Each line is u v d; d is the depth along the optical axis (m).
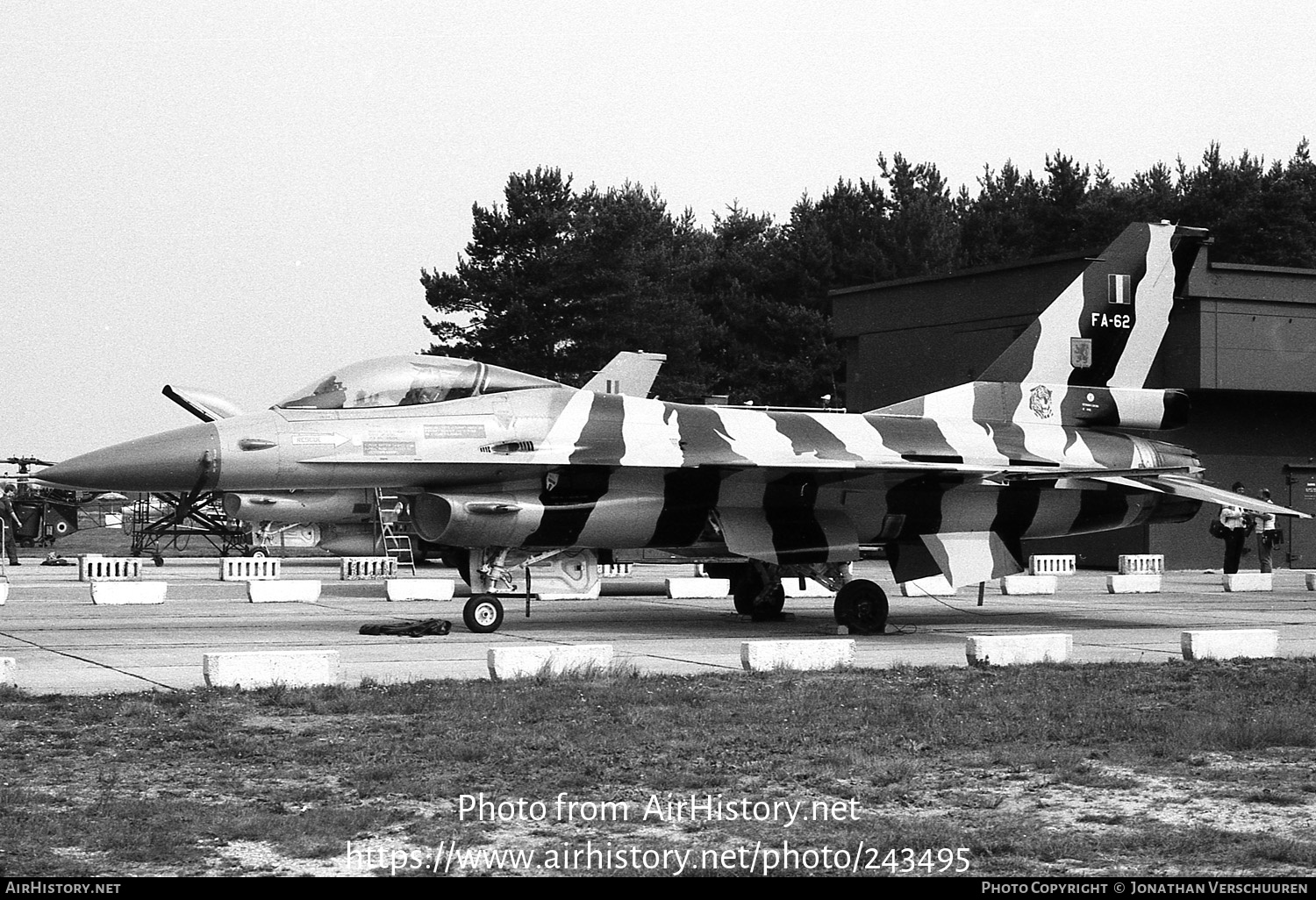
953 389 24.59
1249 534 39.00
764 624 23.31
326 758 10.48
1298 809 9.30
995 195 100.38
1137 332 25.80
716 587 30.31
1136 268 25.77
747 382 78.44
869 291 46.44
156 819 8.57
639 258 73.75
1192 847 8.21
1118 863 7.92
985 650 16.92
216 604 26.23
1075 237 89.56
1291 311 39.31
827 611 26.33
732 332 80.69
